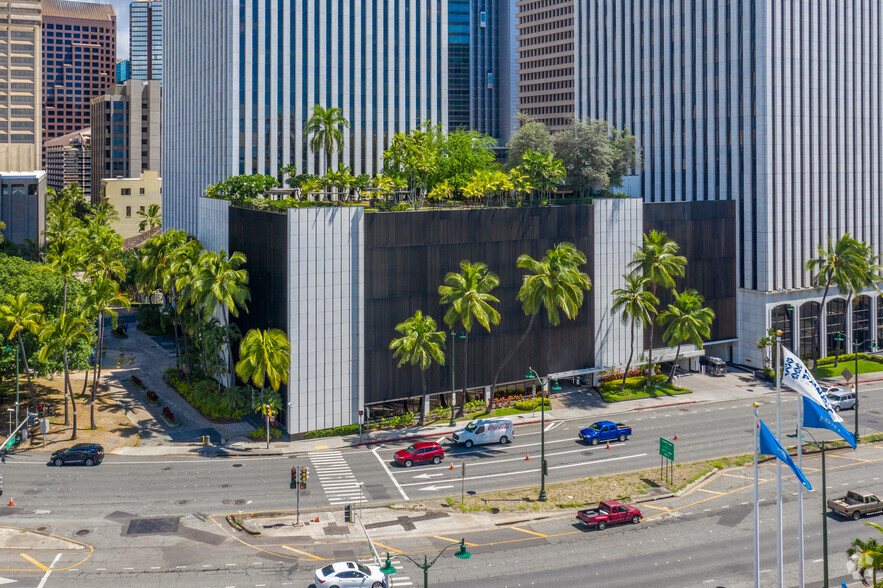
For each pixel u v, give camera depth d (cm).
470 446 7856
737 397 9762
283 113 13150
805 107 11356
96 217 17212
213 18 13662
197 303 8719
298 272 7981
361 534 5819
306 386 8088
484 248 9075
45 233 14600
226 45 13012
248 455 7588
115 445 7769
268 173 13100
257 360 7606
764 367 10619
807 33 11350
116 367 10919
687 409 9262
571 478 6975
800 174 11331
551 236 9569
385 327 8512
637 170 12912
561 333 9719
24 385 9650
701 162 11856
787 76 11106
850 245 10494
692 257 10912
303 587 4991
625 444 7950
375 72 13875
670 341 9906
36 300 8725
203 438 7950
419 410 8794
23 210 14475
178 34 15975
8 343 8262
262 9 12975
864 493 6550
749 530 5894
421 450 7362
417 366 8738
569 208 9700
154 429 8300
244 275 8425
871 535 5766
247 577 5128
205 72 14188
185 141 15688
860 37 12031
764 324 11069
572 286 8669
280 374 7775
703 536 5791
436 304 8800
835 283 11625
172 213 17012
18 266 9400
